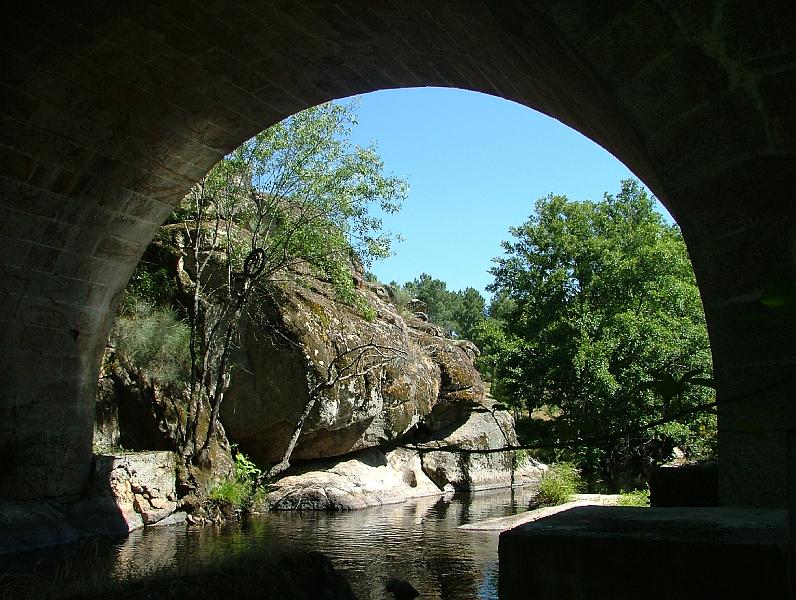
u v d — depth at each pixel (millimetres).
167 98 8195
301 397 13867
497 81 6789
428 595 6152
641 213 30375
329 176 13750
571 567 2072
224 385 13680
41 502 9219
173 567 4258
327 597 4414
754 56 2936
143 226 9797
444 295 79188
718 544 1928
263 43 7418
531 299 26531
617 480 19062
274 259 14250
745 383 2941
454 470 18172
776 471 2793
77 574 6465
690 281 22578
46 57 7184
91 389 10109
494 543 9133
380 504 14672
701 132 3043
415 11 6098
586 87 3977
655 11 3043
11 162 8023
